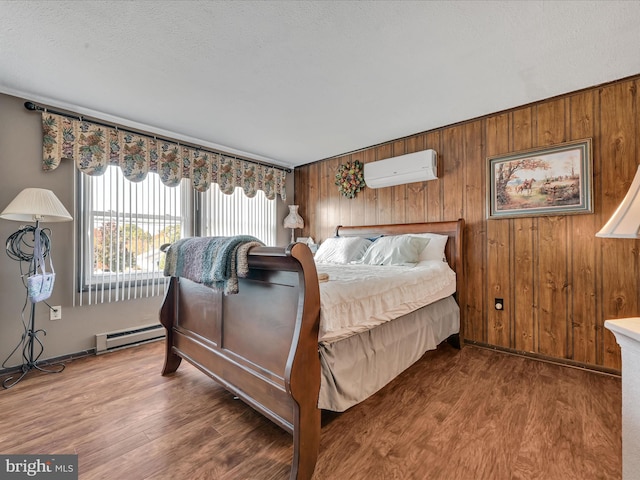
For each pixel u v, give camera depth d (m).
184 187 3.38
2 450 1.43
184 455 1.40
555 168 2.47
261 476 1.28
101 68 2.05
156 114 2.77
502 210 2.74
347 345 1.60
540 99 2.52
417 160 3.15
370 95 2.45
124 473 1.29
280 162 4.41
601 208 2.29
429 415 1.72
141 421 1.67
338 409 1.44
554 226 2.49
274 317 1.42
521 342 2.65
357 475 1.29
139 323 2.99
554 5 1.50
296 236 4.62
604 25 1.64
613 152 2.24
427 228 3.15
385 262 2.87
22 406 1.82
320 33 1.72
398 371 1.93
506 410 1.77
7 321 2.32
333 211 4.17
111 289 2.80
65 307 2.56
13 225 2.35
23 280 2.38
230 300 1.69
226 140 3.47
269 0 1.48
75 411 1.76
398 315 1.97
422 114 2.81
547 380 2.16
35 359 2.40
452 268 2.94
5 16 1.56
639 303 2.15
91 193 2.71
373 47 1.84
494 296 2.80
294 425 1.25
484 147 2.86
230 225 3.82
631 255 2.19
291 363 1.21
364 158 3.80
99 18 1.59
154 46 1.82
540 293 2.56
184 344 2.12
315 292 1.30
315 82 2.25
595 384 2.09
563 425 1.62
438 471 1.30
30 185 2.42
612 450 1.43
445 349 2.83
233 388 1.63
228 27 1.67
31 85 2.26
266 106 2.63
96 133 2.72
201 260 1.67
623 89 2.21
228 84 2.27
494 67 2.05
